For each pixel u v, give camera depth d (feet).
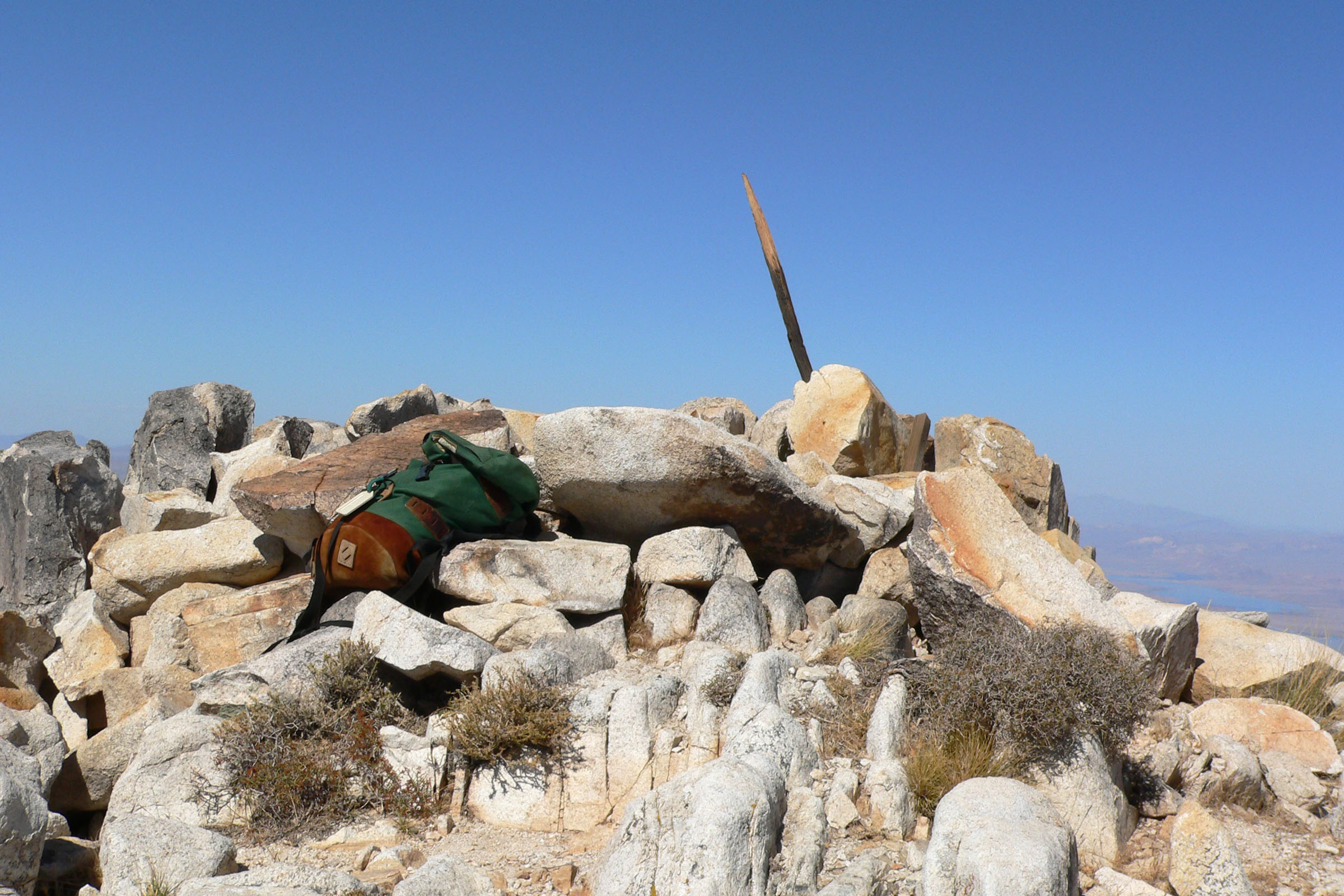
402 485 23.53
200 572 26.73
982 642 18.20
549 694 18.31
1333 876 15.66
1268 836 17.01
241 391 39.88
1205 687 22.54
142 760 18.26
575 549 22.98
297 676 19.89
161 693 23.50
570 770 17.40
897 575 24.13
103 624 26.09
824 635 21.71
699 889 12.78
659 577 23.24
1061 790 16.12
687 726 17.88
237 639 24.49
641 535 25.71
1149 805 17.30
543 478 25.13
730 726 17.21
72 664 25.38
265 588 25.26
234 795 17.69
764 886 13.25
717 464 23.11
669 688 18.63
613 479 23.73
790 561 25.77
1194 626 22.02
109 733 21.09
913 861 14.14
